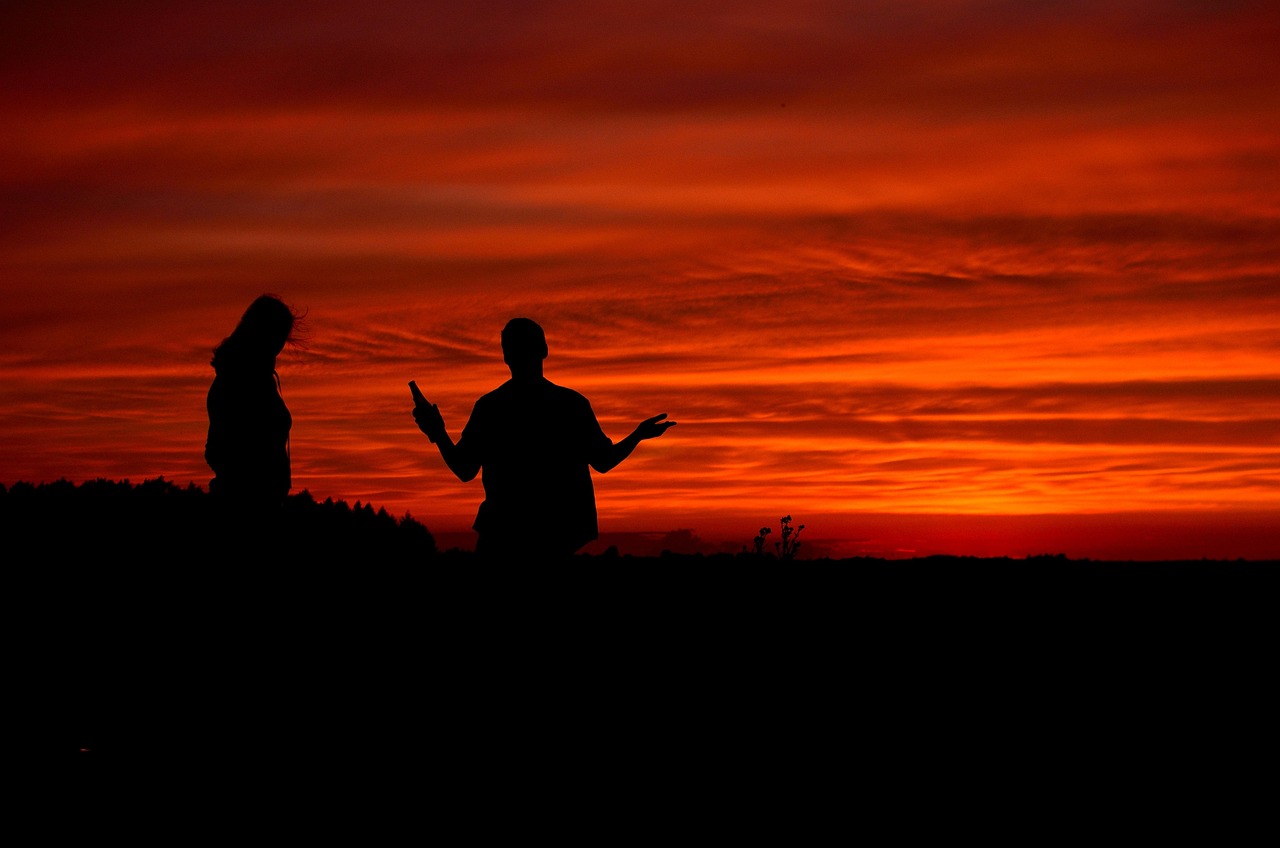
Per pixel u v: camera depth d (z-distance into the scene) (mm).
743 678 7059
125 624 6586
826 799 4781
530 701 6180
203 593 6621
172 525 7508
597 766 5164
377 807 4516
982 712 6336
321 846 4066
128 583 6844
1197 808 4719
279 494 6828
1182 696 6766
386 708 5879
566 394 6738
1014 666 7621
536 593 6555
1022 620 9375
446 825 4340
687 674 7078
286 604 6742
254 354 6766
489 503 6668
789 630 8773
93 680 5988
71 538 7555
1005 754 5496
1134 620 9375
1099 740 5754
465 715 5863
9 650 6242
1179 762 5371
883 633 8656
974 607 9820
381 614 7285
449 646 6703
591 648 7559
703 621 8953
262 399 6746
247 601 6617
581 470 6703
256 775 4840
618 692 6527
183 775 4793
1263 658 7953
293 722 5574
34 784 4586
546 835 4262
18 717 5418
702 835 4312
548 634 6527
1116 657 7941
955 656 7902
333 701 5922
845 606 9781
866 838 4309
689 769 5156
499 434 6637
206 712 5648
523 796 4723
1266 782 5082
